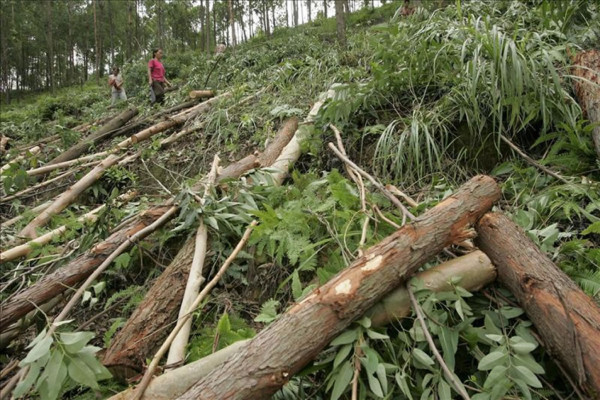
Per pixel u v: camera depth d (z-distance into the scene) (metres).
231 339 1.90
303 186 3.11
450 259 2.04
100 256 2.58
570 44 3.48
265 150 3.74
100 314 2.40
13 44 29.50
